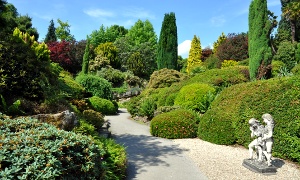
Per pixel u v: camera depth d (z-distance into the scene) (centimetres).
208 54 3525
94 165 319
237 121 719
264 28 1166
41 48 746
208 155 615
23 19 2716
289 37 2573
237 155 618
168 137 809
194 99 1113
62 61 2556
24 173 232
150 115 1136
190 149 673
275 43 2348
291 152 560
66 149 288
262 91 701
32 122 357
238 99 769
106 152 452
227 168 518
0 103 516
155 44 4281
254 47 1195
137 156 598
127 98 2334
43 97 612
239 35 2525
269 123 500
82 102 857
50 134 297
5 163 237
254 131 513
